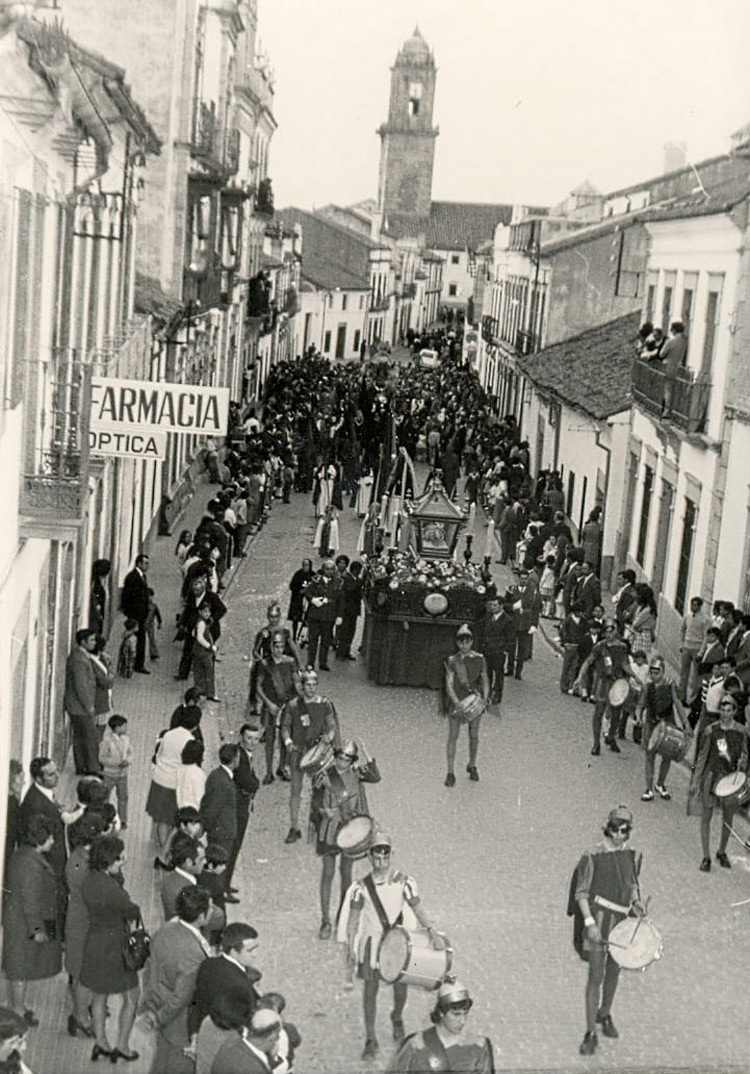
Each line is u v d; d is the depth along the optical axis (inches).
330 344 3636.8
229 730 864.3
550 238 2276.1
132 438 746.8
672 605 1150.3
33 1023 496.7
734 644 868.0
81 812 547.8
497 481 1665.8
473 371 3193.9
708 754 682.8
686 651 983.6
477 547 1531.7
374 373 2849.4
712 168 1571.1
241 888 633.6
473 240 4266.7
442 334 3971.5
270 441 1765.5
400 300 4156.0
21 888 477.4
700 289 1159.0
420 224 4195.4
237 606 1194.0
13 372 481.4
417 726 899.4
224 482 1540.4
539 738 892.0
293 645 788.6
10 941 482.0
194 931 433.4
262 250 2620.6
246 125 2159.2
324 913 586.9
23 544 557.9
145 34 1408.7
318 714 684.7
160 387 742.5
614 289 2078.0
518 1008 537.3
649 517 1280.8
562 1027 524.4
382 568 999.6
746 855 711.1
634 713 872.9
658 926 617.3
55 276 645.9
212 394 745.6
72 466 565.0
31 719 617.0
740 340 1020.5
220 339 1956.2
